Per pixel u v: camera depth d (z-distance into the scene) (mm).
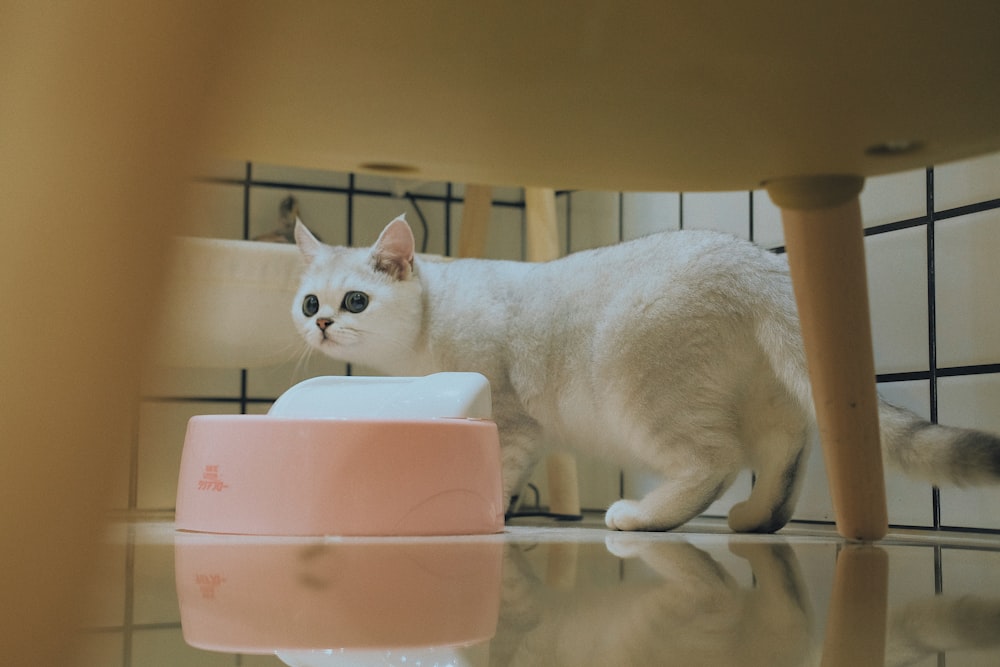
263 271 1897
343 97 737
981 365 1488
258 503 1136
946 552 987
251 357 1935
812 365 1116
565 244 2545
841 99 748
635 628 398
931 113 790
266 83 700
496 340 1716
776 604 493
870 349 1099
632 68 673
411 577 644
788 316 1451
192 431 1231
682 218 2145
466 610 458
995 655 329
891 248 1644
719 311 1472
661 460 1501
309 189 2449
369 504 1125
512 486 1696
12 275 183
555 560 822
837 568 767
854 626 406
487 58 650
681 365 1481
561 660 317
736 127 825
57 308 184
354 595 528
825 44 630
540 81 700
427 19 578
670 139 863
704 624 411
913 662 315
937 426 1266
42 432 186
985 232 1486
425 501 1143
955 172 1533
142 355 186
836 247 1065
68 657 193
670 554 913
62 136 181
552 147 890
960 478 1214
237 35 181
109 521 193
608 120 802
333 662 314
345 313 1762
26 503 188
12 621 190
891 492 1635
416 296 1779
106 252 183
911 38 620
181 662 311
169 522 1592
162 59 179
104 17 179
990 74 693
